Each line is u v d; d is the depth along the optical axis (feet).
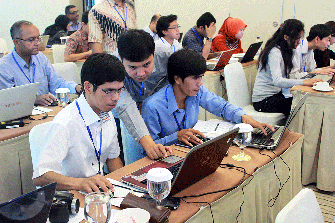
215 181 4.83
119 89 4.46
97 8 9.70
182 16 22.09
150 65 5.56
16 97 7.29
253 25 19.51
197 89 6.08
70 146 4.81
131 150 6.75
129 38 5.28
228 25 16.26
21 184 7.02
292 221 3.61
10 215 3.11
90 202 3.47
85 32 15.07
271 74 10.68
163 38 12.39
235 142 6.12
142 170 5.02
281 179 6.09
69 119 4.75
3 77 8.96
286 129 6.53
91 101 4.67
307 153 9.26
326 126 8.87
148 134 5.94
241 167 5.27
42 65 9.69
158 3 22.75
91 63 4.33
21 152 6.92
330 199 8.93
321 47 12.34
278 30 10.80
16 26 8.80
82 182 4.27
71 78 11.28
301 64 12.50
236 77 11.17
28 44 8.84
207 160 4.54
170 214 3.87
